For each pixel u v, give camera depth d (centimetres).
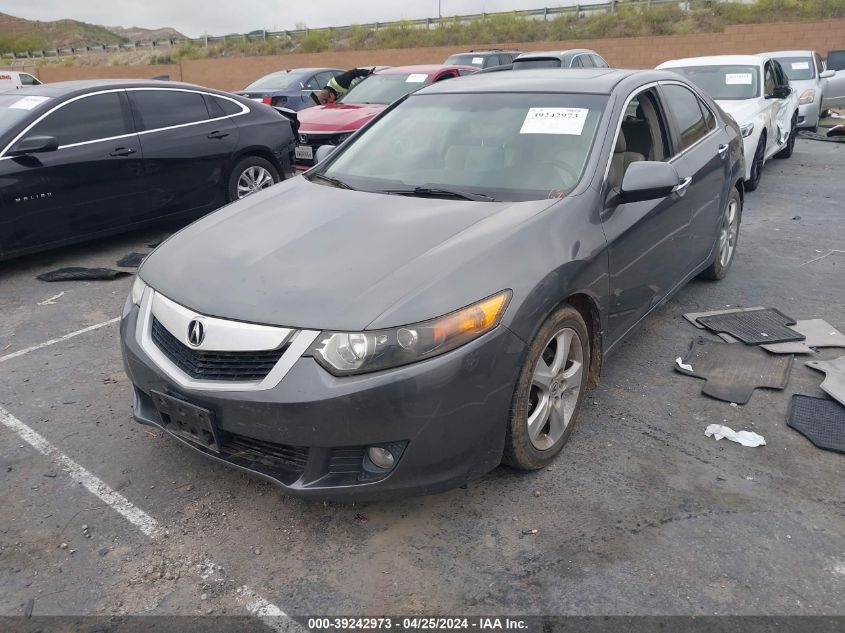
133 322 294
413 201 325
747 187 862
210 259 289
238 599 238
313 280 260
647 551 254
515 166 342
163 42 3838
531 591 238
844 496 284
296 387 238
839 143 1259
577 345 309
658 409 354
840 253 604
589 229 309
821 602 230
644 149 385
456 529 269
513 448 279
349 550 260
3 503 290
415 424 242
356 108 928
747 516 272
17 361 427
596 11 2931
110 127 626
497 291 258
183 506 287
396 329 238
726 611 227
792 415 339
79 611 235
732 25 2495
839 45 2205
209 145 695
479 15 3161
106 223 630
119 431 345
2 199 556
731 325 445
